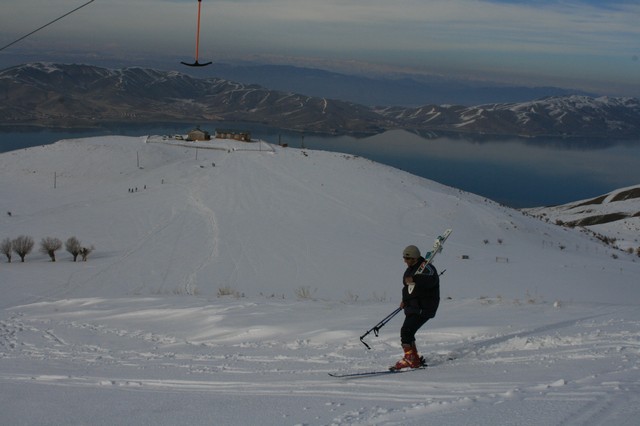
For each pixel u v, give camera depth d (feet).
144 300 63.82
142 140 474.08
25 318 59.00
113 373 30.14
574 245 251.19
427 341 32.63
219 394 23.03
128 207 253.03
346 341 34.81
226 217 228.63
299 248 182.29
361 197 276.21
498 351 27.78
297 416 18.25
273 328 40.24
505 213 295.69
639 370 20.47
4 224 222.28
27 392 24.50
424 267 26.53
